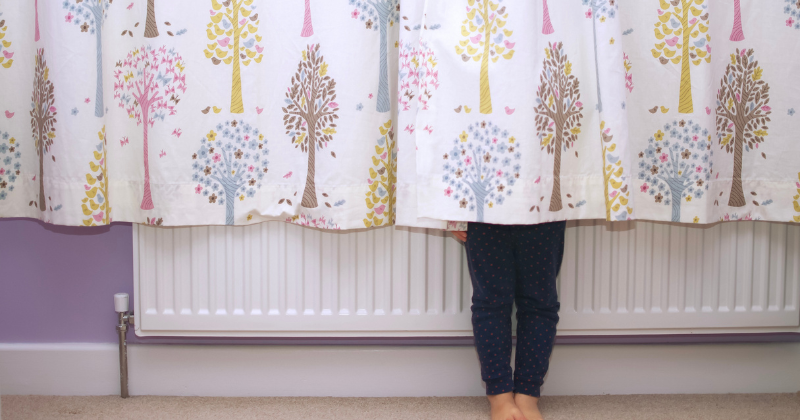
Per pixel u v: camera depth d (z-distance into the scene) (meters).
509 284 0.94
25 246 1.08
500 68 0.83
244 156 0.96
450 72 0.86
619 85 0.86
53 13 0.89
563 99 0.90
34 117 0.96
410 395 1.09
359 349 1.08
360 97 0.92
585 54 0.91
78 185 0.91
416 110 0.91
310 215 0.95
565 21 0.89
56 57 0.90
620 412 1.00
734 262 1.04
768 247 1.04
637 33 0.96
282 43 0.95
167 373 1.08
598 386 1.09
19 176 0.98
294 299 1.02
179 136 0.94
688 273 1.04
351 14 0.91
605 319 1.04
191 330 1.02
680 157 0.94
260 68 0.96
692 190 0.94
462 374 1.09
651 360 1.10
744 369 1.10
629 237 1.03
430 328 1.03
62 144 0.90
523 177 0.83
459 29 0.86
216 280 1.01
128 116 0.98
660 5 0.95
